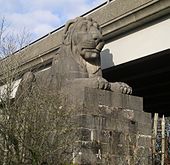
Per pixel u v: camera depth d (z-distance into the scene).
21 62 20.95
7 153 13.81
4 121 14.12
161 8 19.56
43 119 14.16
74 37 18.45
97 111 16.33
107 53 24.31
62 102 16.23
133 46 22.45
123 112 17.12
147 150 17.27
